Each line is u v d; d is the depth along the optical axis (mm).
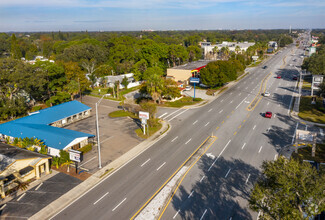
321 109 58531
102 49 126938
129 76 100062
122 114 59750
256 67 130750
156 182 31625
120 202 27938
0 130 45000
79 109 57250
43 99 70500
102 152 40344
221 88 84875
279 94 75250
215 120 54219
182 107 64750
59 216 25844
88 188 30703
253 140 43594
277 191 21375
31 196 29188
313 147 37188
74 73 71688
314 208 18734
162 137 45938
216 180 31750
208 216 25500
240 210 26266
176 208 26781
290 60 149500
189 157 37969
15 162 30984
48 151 39875
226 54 140000
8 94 57375
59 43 170125
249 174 32969
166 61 124875
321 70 85938
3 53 170500
